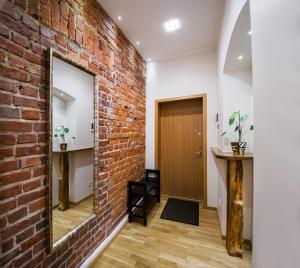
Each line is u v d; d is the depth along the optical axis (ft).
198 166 10.06
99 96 5.73
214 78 9.06
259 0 2.37
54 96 3.98
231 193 5.64
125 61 7.70
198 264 5.21
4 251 2.94
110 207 6.38
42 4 3.67
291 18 1.62
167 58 9.98
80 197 4.87
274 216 1.99
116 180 6.86
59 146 4.15
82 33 4.91
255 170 2.60
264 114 2.27
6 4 2.97
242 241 5.63
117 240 6.38
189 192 10.26
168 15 6.40
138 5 5.89
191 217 8.13
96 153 5.46
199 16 6.45
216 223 7.63
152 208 9.05
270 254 2.08
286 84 1.73
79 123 4.84
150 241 6.32
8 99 3.02
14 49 3.11
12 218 3.07
